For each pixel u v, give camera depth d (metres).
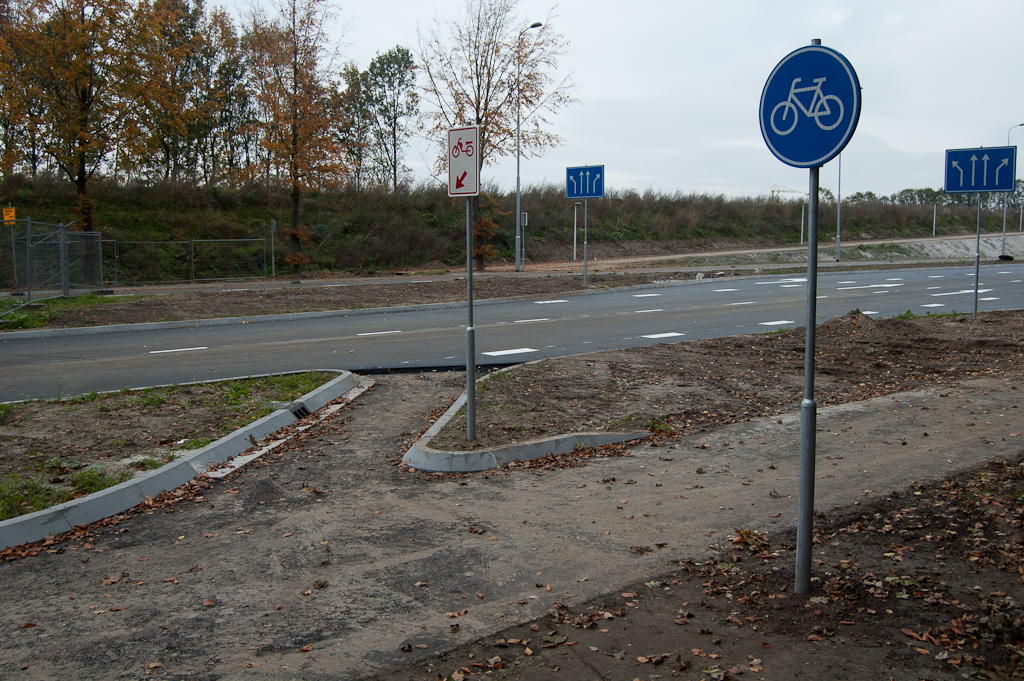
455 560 4.78
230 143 45.53
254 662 3.59
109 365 12.28
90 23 27.08
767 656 3.54
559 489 6.18
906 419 7.99
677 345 12.93
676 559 4.71
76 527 5.38
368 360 12.45
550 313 19.00
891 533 4.95
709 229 54.88
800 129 4.02
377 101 54.75
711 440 7.45
